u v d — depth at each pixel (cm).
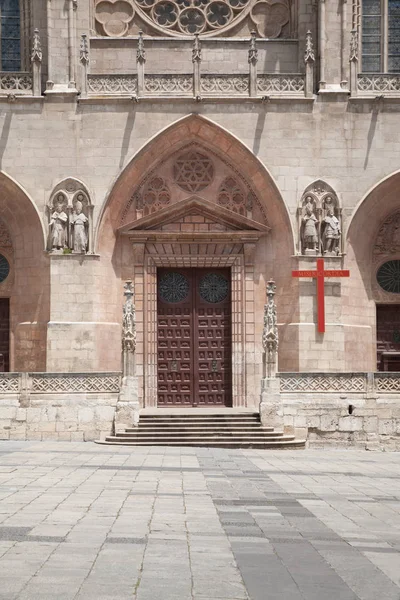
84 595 1023
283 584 1110
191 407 4503
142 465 2706
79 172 4381
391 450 3803
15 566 1175
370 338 4562
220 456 3175
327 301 4384
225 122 4412
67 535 1422
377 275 4619
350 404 3812
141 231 4466
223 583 1109
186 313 4569
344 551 1341
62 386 3784
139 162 4409
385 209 4556
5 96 4359
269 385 3822
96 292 4362
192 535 1459
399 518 1705
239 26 4722
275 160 4425
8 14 4625
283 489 2175
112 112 4388
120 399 3753
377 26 4684
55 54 4431
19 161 4369
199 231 4516
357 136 4434
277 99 4406
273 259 4509
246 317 4509
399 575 1177
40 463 2698
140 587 1075
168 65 4634
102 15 4697
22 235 4462
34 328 4409
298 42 4625
